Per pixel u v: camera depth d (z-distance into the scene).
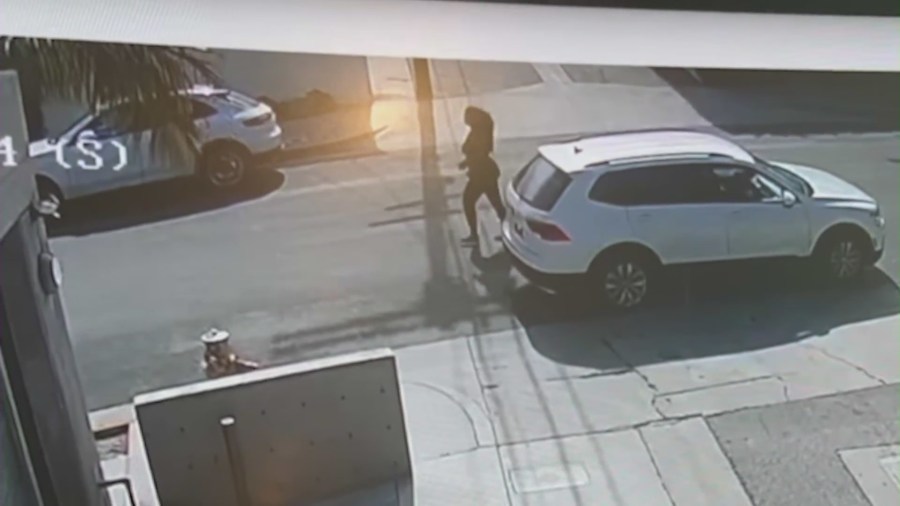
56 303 9.27
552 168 9.87
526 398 11.19
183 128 8.96
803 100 9.83
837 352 11.25
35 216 8.89
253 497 10.98
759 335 11.21
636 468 11.28
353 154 9.63
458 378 11.02
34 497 9.22
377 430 11.15
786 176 10.20
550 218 10.21
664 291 10.81
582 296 10.77
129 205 9.30
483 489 11.20
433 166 9.86
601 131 9.78
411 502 11.25
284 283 10.22
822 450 11.28
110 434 10.49
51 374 9.07
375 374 10.82
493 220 10.28
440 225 10.20
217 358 10.34
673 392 11.32
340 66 9.19
